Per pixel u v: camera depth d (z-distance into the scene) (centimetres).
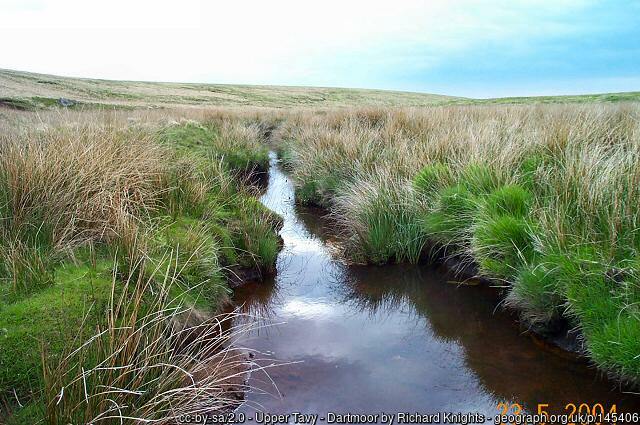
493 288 543
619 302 362
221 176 802
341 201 786
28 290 383
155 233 528
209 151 1142
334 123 1555
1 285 383
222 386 364
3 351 319
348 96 7225
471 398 361
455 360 412
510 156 658
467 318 486
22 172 477
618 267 376
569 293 389
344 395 367
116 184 549
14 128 775
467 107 1777
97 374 287
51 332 339
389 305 526
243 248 634
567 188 502
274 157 1583
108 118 1123
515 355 414
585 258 396
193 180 721
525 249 473
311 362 413
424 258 640
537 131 804
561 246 422
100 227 484
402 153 827
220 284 525
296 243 748
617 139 739
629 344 327
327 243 742
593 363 385
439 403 357
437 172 682
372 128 1241
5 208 459
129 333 315
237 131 1476
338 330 472
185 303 441
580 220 453
